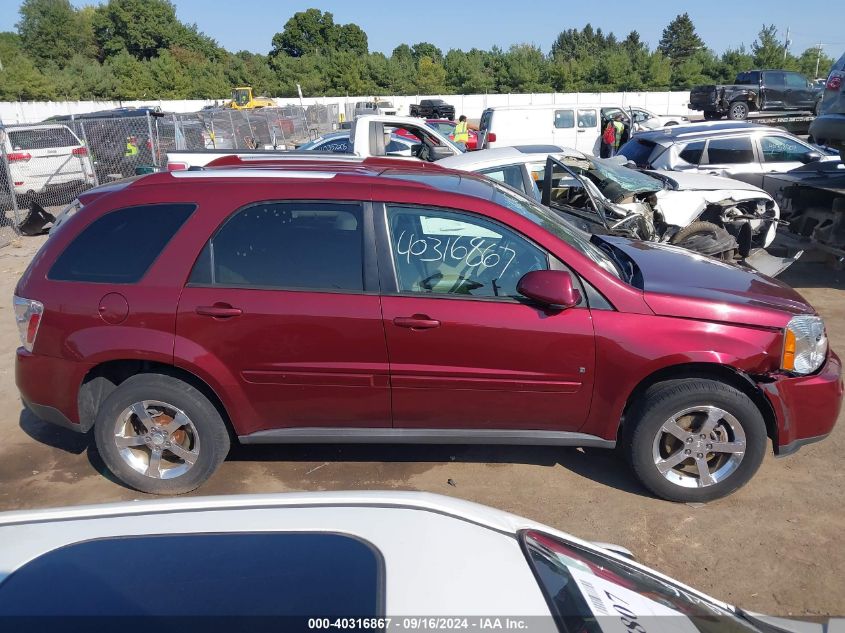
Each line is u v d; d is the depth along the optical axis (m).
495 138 19.12
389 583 1.36
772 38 56.59
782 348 3.58
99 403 3.97
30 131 14.04
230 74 59.38
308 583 1.35
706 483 3.71
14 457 4.44
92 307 3.66
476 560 1.49
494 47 62.69
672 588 1.90
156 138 15.82
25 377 3.85
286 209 3.66
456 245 3.63
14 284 8.94
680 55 93.81
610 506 3.78
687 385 3.59
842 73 8.30
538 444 3.80
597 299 3.58
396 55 88.12
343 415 3.75
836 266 7.83
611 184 6.88
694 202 7.49
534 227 3.62
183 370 3.76
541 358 3.58
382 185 3.68
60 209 14.20
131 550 1.47
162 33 74.31
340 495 1.73
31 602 1.31
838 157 10.80
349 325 3.56
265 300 3.58
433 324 3.54
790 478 4.05
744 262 7.43
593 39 103.75
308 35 84.44
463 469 4.18
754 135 10.57
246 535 1.52
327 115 30.77
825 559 3.33
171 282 3.62
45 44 70.81
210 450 3.83
